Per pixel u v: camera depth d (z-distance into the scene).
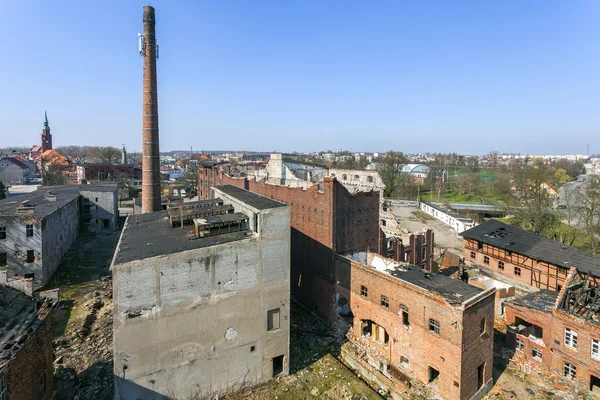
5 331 18.73
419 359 25.84
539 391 25.55
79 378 24.75
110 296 38.47
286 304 26.34
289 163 60.50
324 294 35.22
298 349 30.48
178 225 28.61
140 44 50.34
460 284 26.62
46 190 68.62
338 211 34.56
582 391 25.44
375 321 29.84
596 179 79.25
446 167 183.12
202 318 23.00
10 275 40.03
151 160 52.44
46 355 21.45
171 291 21.81
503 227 53.81
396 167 124.75
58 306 35.84
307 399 24.28
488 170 175.00
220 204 32.59
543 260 43.53
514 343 30.28
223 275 23.56
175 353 22.27
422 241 45.34
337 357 30.09
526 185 78.62
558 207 85.81
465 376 23.23
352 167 141.75
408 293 26.56
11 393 17.06
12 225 40.06
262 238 24.91
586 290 27.83
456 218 79.31
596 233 59.69
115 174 131.75
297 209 39.09
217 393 24.05
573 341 26.44
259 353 25.48
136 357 21.05
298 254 39.41
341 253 35.19
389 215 51.81
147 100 51.41
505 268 48.81
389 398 25.23
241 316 24.50
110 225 68.50
